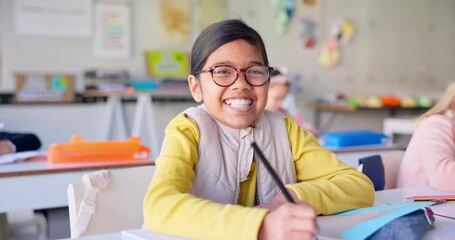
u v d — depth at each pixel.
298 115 4.14
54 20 4.05
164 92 4.15
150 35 4.41
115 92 4.02
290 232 0.67
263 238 0.70
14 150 2.25
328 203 0.90
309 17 5.00
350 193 0.95
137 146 2.11
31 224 2.36
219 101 0.97
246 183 0.99
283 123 1.07
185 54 4.51
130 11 4.32
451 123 1.58
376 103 4.82
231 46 0.96
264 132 1.02
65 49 4.11
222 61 0.96
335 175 1.03
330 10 5.10
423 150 1.53
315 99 5.07
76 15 4.12
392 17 5.41
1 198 1.76
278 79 2.88
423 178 1.57
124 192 1.08
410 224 0.77
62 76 4.09
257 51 0.98
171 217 0.78
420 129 1.62
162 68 4.43
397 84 5.49
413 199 1.12
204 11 4.57
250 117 0.98
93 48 4.20
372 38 5.32
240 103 0.97
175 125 0.97
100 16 4.21
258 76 0.98
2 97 3.92
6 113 3.94
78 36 4.14
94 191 1.04
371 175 1.59
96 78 4.21
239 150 0.98
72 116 4.15
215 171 0.95
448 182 1.39
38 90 4.02
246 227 0.71
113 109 4.25
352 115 5.25
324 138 2.85
